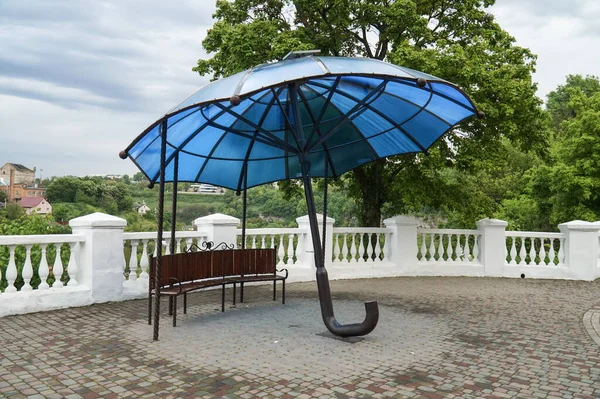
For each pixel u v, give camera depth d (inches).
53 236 318.3
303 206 943.0
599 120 1022.4
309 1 570.3
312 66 239.8
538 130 561.6
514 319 304.0
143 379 184.4
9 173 4274.1
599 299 383.9
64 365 200.4
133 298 358.0
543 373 197.6
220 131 350.0
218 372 193.6
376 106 338.3
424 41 583.5
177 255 296.2
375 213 677.3
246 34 541.3
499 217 1187.3
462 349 232.1
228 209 1114.7
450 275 537.6
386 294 402.9
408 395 171.3
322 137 283.1
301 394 171.0
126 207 1563.7
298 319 294.7
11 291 304.3
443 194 612.7
